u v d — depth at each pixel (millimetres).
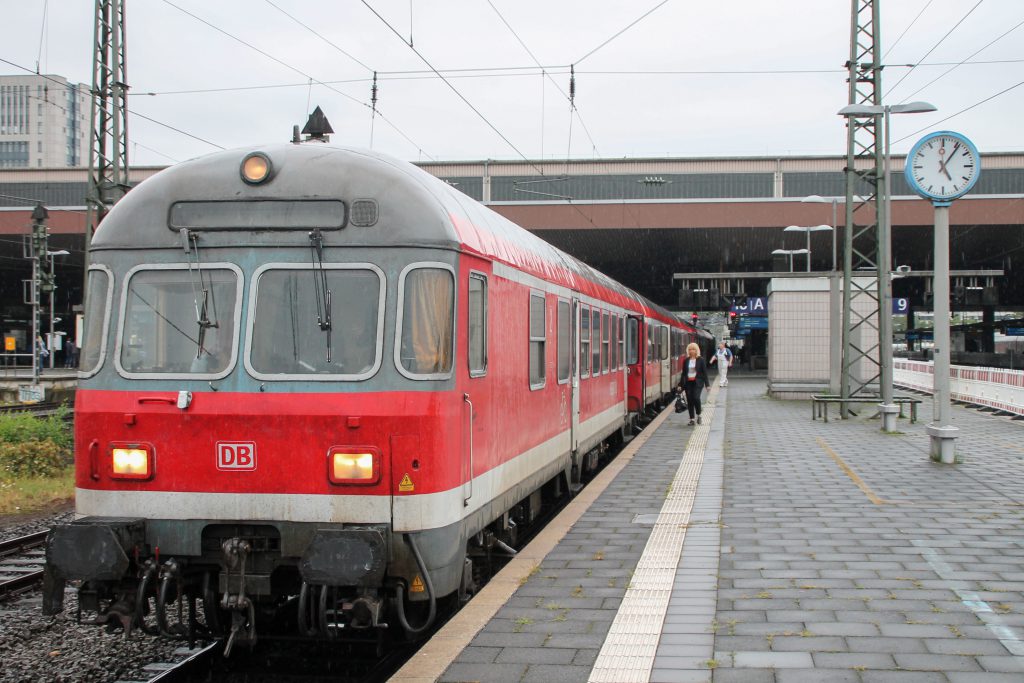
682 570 8102
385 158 6633
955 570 7965
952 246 46625
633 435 20484
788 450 16719
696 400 22031
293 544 6180
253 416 6227
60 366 63094
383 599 6246
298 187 6438
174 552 6293
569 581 7809
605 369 14906
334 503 6141
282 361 6285
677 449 17188
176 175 6586
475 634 6367
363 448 6117
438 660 5840
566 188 50062
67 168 51344
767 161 50062
